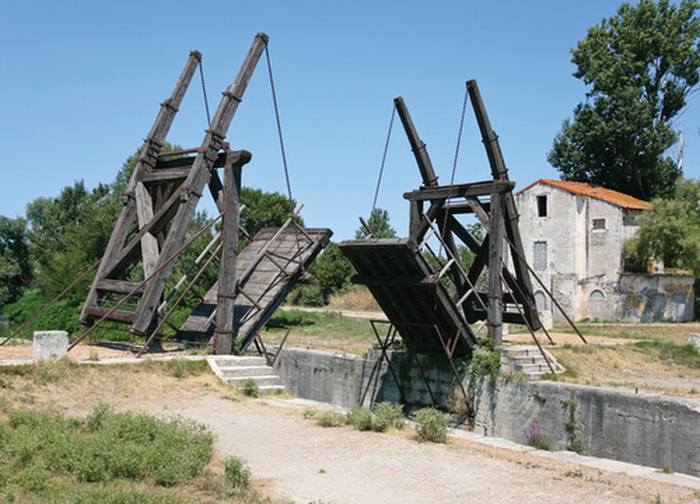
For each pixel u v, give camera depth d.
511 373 19.89
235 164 17.53
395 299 20.42
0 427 9.10
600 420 17.12
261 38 18.39
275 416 12.58
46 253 62.41
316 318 44.41
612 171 50.50
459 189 21.02
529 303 22.34
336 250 69.25
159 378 14.52
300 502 7.56
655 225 39.69
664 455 15.73
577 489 8.64
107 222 44.22
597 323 40.00
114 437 8.92
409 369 22.73
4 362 13.16
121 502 6.82
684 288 42.12
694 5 49.62
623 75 49.16
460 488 8.43
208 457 9.09
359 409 12.70
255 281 19.64
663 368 22.20
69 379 12.99
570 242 43.12
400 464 9.57
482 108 20.77
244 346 18.34
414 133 22.19
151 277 16.06
